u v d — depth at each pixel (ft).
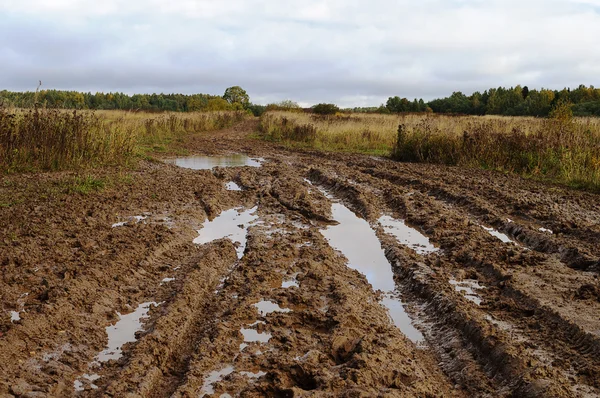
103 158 50.72
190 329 17.63
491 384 14.34
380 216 33.42
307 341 16.46
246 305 18.90
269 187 42.32
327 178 45.39
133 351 15.51
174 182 42.96
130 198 35.83
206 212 34.24
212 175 48.44
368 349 15.52
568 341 16.17
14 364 14.61
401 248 25.88
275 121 110.11
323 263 23.67
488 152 55.67
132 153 56.18
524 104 173.06
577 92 164.14
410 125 79.41
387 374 14.20
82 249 24.40
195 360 15.20
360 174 48.75
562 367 14.66
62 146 47.01
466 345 16.43
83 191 36.06
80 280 20.18
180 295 19.58
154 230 28.27
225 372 14.76
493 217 31.60
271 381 13.96
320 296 20.12
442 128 68.90
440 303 19.21
